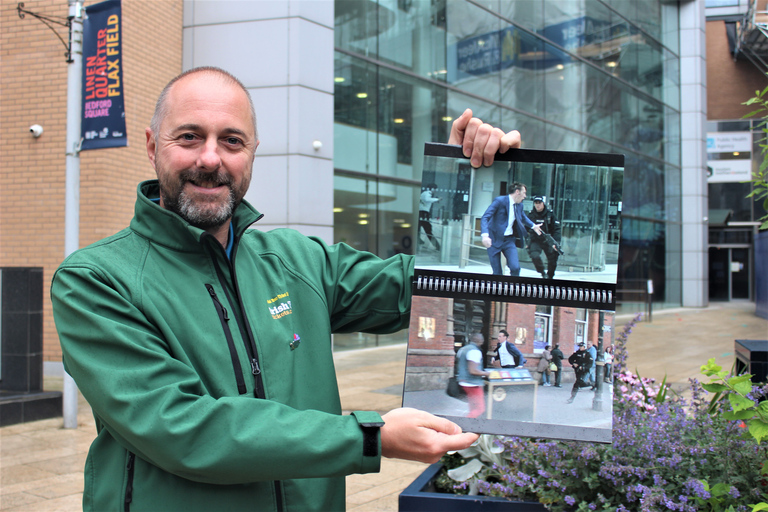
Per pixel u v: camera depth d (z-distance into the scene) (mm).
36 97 7629
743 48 16078
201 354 1193
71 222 5602
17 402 5484
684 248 22609
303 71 8555
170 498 1150
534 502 2105
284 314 1392
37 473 4062
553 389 1292
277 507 1235
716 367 1778
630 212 18703
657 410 2369
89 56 5527
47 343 7520
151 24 8203
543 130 14117
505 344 1320
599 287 1329
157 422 992
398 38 10648
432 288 1351
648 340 11312
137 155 7945
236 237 1360
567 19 15266
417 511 2182
